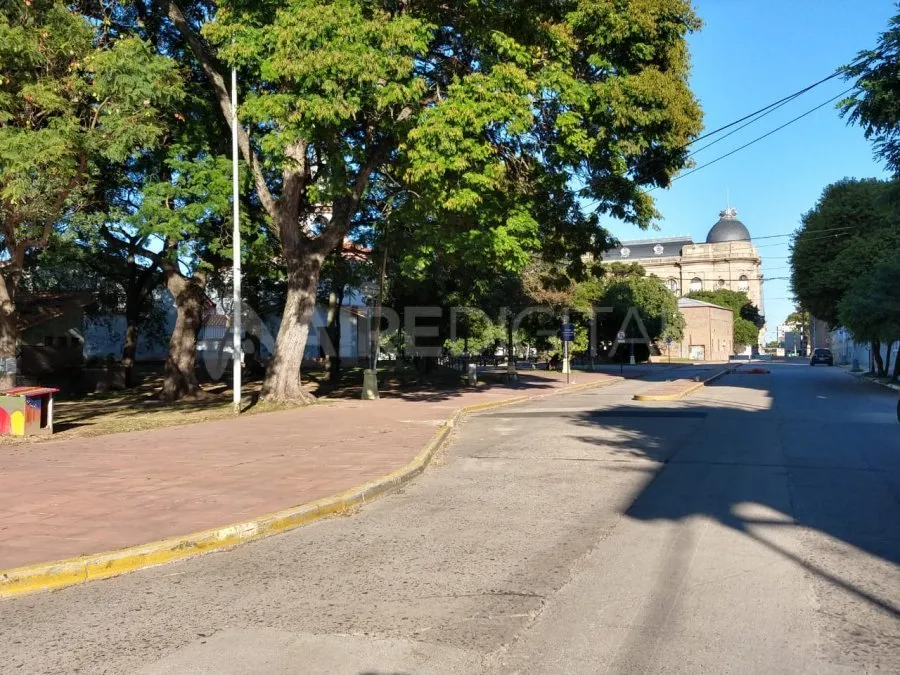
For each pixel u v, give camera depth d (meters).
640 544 6.84
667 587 5.60
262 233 22.34
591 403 24.05
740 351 109.00
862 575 5.87
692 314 88.00
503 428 16.89
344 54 13.41
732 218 115.25
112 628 4.93
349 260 29.50
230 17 15.54
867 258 35.22
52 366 33.00
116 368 32.22
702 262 109.69
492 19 16.31
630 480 10.16
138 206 21.05
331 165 16.92
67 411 20.55
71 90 14.80
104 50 15.93
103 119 14.55
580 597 5.39
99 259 27.19
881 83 11.82
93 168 15.25
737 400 24.50
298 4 14.01
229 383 35.41
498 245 17.66
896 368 34.56
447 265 26.22
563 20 17.52
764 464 11.34
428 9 16.02
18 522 7.43
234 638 4.70
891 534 7.14
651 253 116.88
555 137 17.97
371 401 23.44
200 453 12.14
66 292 33.28
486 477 10.62
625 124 17.36
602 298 62.88
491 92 14.84
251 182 20.56
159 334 40.19
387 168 19.78
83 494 8.80
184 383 25.03
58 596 5.64
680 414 19.48
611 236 24.16
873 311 29.59
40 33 14.24
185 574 6.15
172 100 17.64
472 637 4.67
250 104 15.11
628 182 19.48
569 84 16.33
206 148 20.50
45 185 14.16
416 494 9.46
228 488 9.18
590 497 9.06
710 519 7.81
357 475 10.08
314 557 6.59
